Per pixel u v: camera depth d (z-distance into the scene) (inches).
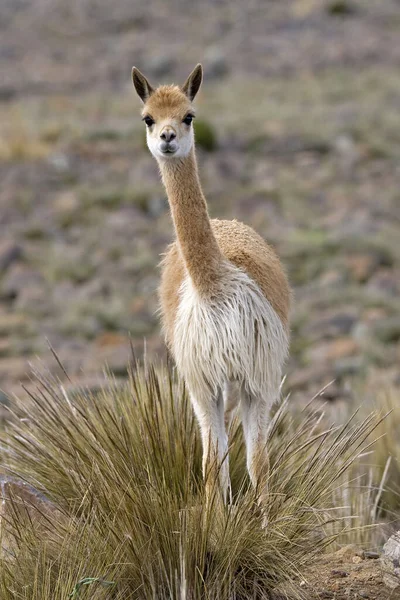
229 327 860.0
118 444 888.9
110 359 1836.9
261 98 4921.3
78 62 5871.1
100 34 6569.9
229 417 971.3
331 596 807.7
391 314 2274.9
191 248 876.6
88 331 2165.4
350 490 1010.7
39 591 746.8
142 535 791.1
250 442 890.7
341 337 2103.8
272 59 5802.2
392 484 1100.5
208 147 3865.7
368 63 5659.5
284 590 799.1
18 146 3695.9
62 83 5344.5
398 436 1216.8
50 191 3324.3
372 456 1143.6
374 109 4603.8
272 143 3959.2
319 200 3304.6
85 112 4618.6
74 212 3093.0
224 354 867.4
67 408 959.6
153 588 761.6
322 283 2481.5
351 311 2247.8
